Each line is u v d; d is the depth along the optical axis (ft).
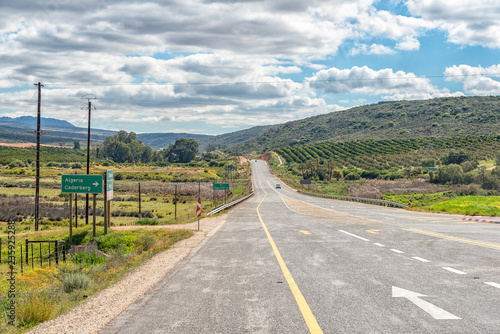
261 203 191.83
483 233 57.98
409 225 72.64
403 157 593.42
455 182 355.56
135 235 78.02
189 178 513.04
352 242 49.55
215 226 81.30
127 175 517.96
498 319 18.79
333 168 572.10
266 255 40.88
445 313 19.90
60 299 28.45
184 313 21.26
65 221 147.54
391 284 26.58
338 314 20.20
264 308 21.68
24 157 576.61
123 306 23.52
